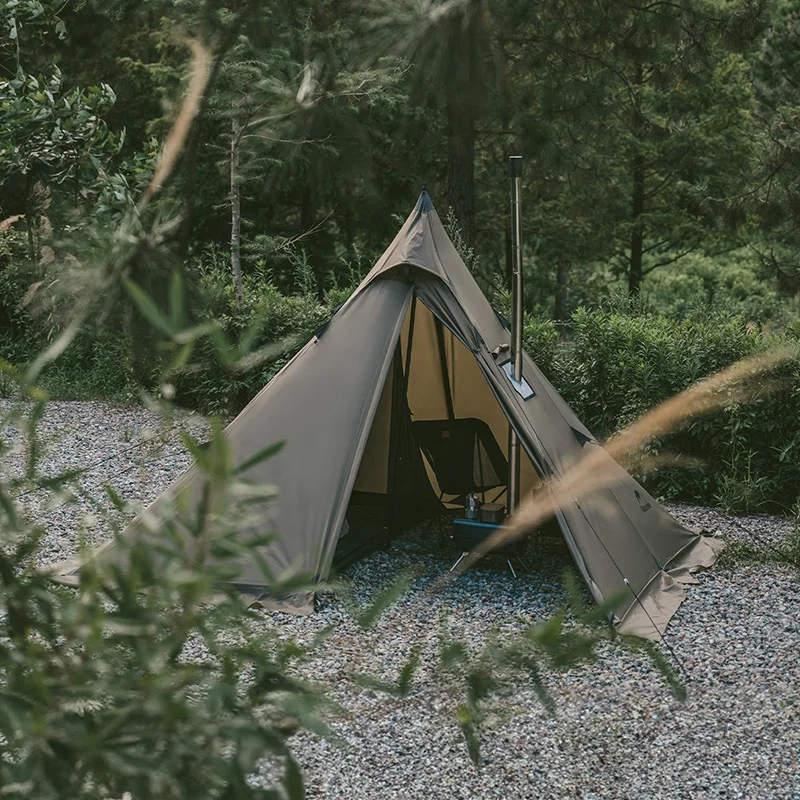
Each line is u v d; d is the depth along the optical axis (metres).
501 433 7.88
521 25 11.83
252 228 14.32
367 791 3.79
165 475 8.22
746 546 6.92
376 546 6.78
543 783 3.90
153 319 0.60
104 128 1.80
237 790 0.63
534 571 6.45
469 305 6.57
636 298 10.12
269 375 9.51
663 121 17.81
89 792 0.64
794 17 16.31
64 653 0.67
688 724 4.43
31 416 0.69
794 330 8.75
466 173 13.97
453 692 0.72
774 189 13.19
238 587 5.51
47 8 3.56
